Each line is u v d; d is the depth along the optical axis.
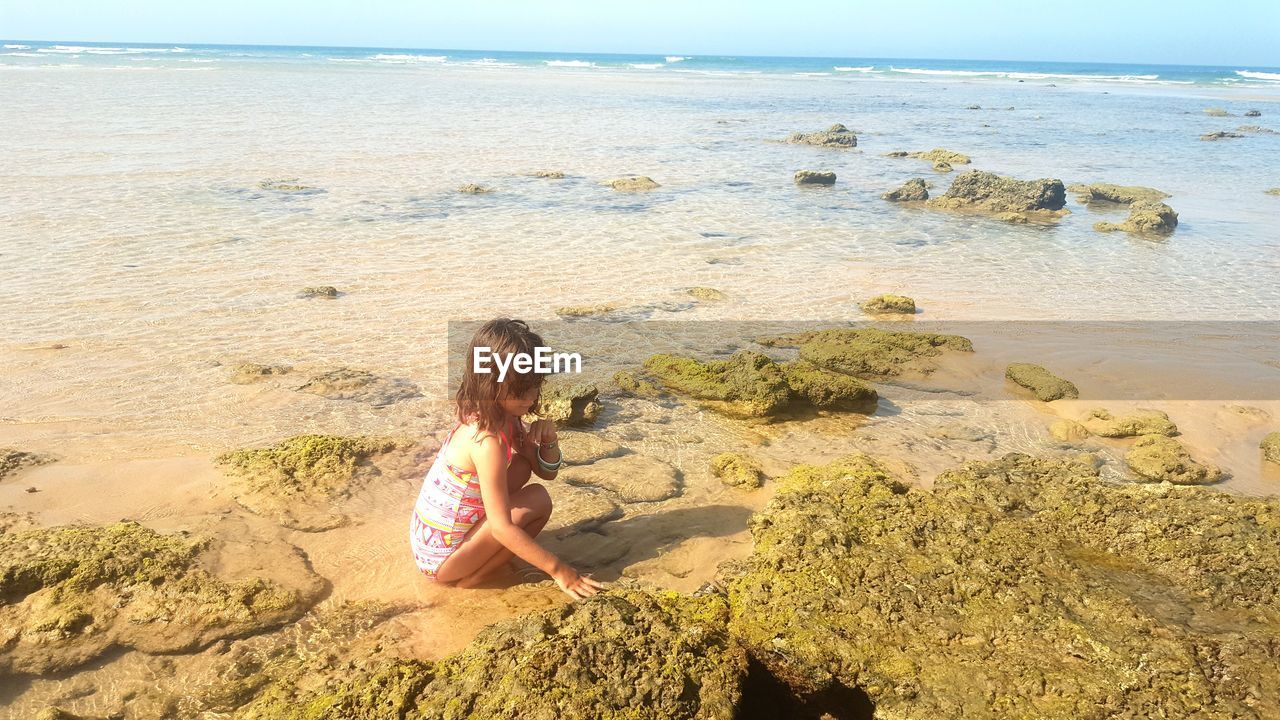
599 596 3.27
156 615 3.63
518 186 16.73
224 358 7.02
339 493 4.82
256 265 10.12
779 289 10.14
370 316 8.35
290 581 3.93
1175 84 77.56
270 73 53.50
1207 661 3.04
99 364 6.76
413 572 4.07
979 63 151.12
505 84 50.50
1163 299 10.21
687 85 56.31
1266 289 10.82
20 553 3.87
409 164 18.88
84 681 3.27
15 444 5.30
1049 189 16.66
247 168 17.22
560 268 10.67
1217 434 6.26
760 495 5.02
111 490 4.75
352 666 3.34
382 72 60.44
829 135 26.41
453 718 2.76
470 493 3.79
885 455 5.71
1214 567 3.66
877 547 3.82
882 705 2.96
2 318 7.75
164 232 11.55
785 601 3.45
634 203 15.49
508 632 3.10
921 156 24.08
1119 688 2.93
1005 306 9.75
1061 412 6.65
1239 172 22.55
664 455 5.60
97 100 30.08
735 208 15.52
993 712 2.87
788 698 3.14
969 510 4.16
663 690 2.80
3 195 13.45
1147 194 18.02
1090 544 3.97
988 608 3.39
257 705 3.09
